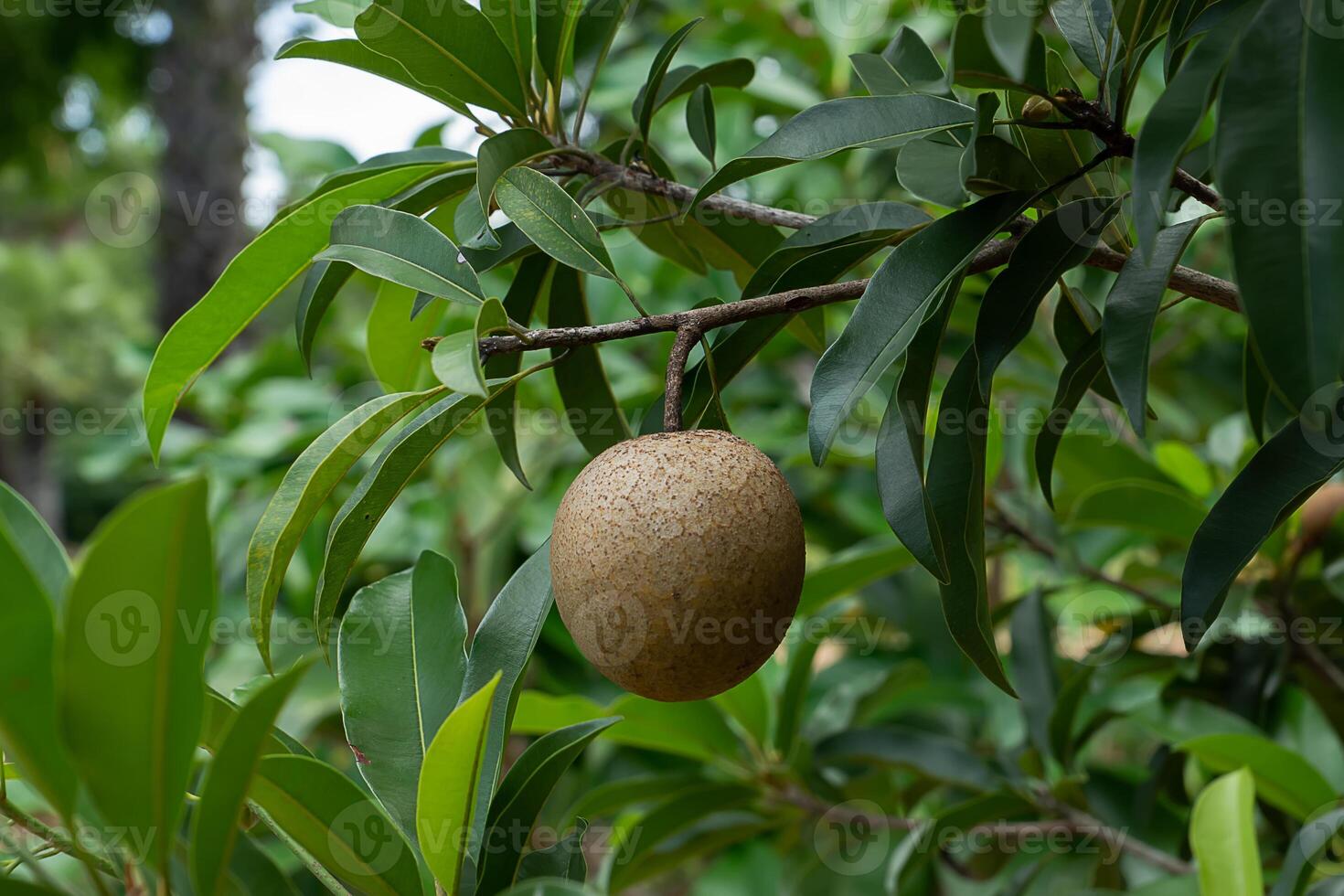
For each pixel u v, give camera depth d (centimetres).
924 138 59
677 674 52
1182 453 91
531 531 122
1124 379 51
